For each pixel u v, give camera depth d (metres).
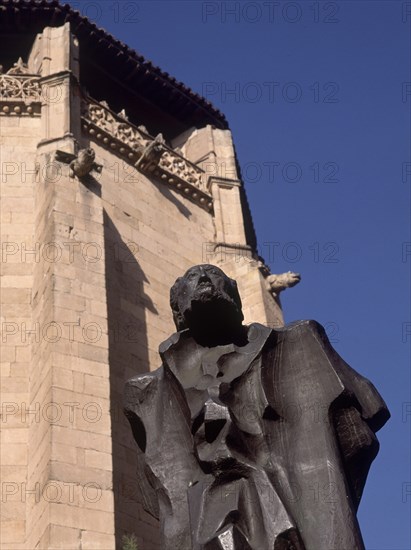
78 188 23.19
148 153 27.92
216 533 6.09
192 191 29.75
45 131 26.06
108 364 20.45
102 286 21.75
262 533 6.18
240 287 27.20
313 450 6.50
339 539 6.06
